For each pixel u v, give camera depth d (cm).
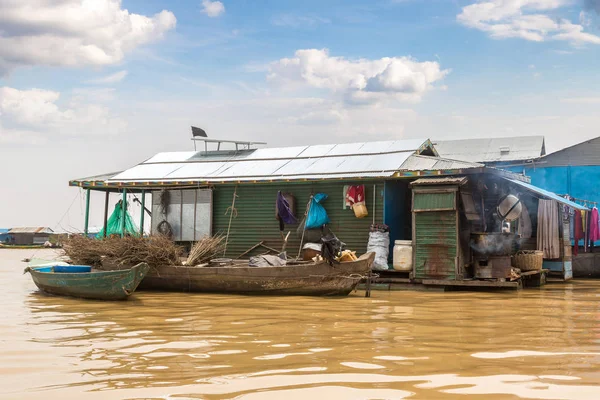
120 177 2181
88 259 1667
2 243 6806
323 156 2011
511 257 1786
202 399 538
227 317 1073
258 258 1575
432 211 1590
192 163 2216
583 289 1680
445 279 1567
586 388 570
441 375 621
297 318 1057
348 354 729
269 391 562
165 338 848
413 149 1909
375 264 1681
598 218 2242
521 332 898
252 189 2000
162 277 1545
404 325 970
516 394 550
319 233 1877
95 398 546
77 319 1052
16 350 761
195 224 2078
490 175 1747
